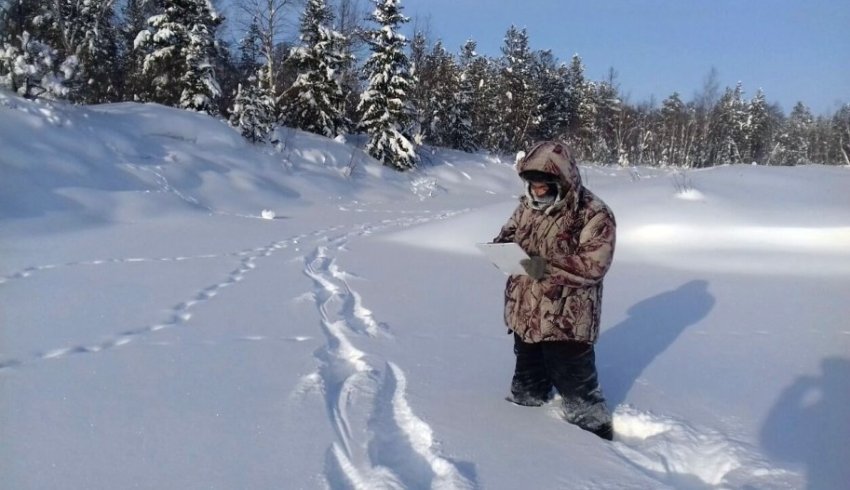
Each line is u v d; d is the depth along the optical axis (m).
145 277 7.36
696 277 8.27
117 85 32.28
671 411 3.66
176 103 29.64
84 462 2.85
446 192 31.56
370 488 2.67
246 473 2.77
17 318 5.38
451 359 4.58
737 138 67.31
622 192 12.24
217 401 3.60
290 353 4.56
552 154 3.27
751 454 3.07
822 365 4.61
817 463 2.99
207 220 14.14
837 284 7.79
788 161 72.94
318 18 32.66
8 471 2.74
